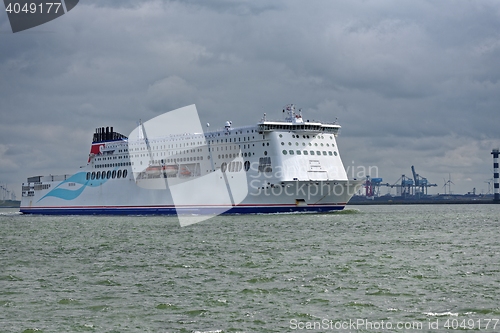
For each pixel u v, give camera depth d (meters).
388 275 45.75
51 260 57.22
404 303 37.31
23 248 67.56
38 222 113.50
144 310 36.72
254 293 40.50
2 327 33.53
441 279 44.06
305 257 55.22
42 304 38.47
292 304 37.50
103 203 132.25
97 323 34.19
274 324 33.53
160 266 52.00
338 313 35.38
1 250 65.94
